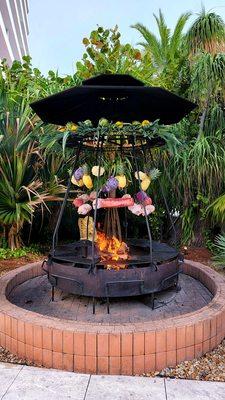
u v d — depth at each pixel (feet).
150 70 15.93
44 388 6.16
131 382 6.36
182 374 6.65
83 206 9.69
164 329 6.82
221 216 14.98
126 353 6.66
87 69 15.29
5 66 17.43
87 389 6.12
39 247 16.83
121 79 8.40
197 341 7.14
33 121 14.07
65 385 6.25
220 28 16.21
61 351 6.83
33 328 7.08
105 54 15.28
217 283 9.66
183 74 17.15
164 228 18.10
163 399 5.82
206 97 16.25
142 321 8.11
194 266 11.50
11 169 14.28
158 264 9.04
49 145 10.26
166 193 16.71
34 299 9.68
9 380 6.41
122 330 6.75
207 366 6.90
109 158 11.90
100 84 8.42
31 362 7.13
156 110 9.68
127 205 9.00
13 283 10.44
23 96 15.38
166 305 9.16
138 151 11.39
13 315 7.57
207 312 7.72
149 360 6.73
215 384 6.28
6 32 59.77
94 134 8.65
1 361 7.16
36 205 14.89
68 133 8.52
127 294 8.24
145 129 8.43
